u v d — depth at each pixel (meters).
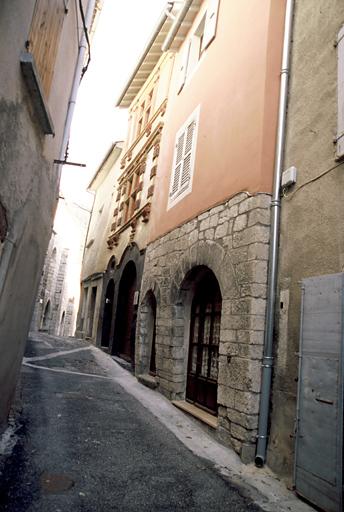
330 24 3.89
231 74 5.62
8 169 2.81
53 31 3.46
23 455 3.34
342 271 3.12
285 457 3.46
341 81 3.46
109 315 12.62
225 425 4.25
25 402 4.93
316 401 3.09
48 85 3.50
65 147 5.23
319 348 3.16
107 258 13.31
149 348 7.79
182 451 3.98
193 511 2.81
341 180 3.30
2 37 2.22
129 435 4.25
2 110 2.46
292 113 4.30
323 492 2.86
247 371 3.94
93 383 6.77
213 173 5.58
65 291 27.59
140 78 12.16
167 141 8.34
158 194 8.31
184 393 5.93
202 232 5.55
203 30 7.66
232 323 4.38
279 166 4.24
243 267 4.33
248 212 4.43
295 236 3.85
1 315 3.26
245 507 2.92
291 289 3.77
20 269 3.71
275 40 4.80
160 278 7.07
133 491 3.00
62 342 12.85
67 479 3.04
